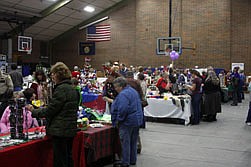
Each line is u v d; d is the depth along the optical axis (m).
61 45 19.50
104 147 3.87
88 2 15.87
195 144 5.38
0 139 2.92
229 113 9.38
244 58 15.23
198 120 7.45
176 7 16.48
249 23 15.09
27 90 3.70
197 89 7.42
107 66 10.98
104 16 18.17
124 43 17.81
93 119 4.41
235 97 11.35
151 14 16.98
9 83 5.42
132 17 17.58
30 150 2.79
